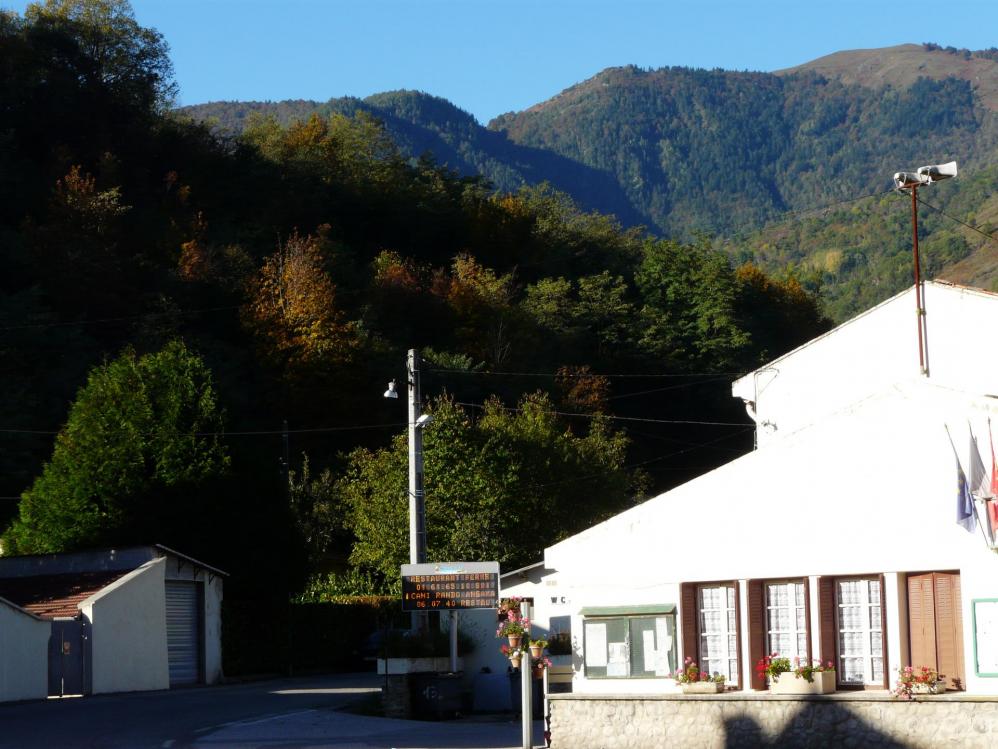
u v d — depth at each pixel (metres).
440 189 118.06
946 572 17.00
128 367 42.38
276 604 42.22
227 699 30.20
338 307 79.25
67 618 32.59
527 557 48.66
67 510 40.75
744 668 18.53
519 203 116.50
